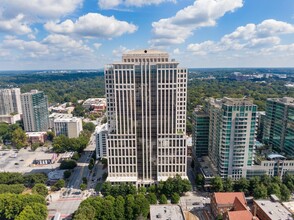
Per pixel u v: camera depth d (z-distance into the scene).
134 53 196.12
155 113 190.88
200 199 180.88
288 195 171.12
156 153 197.75
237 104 184.25
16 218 138.00
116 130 192.88
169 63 183.12
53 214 165.50
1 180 198.12
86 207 141.50
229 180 183.88
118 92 187.62
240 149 189.50
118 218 145.88
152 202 163.75
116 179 194.38
